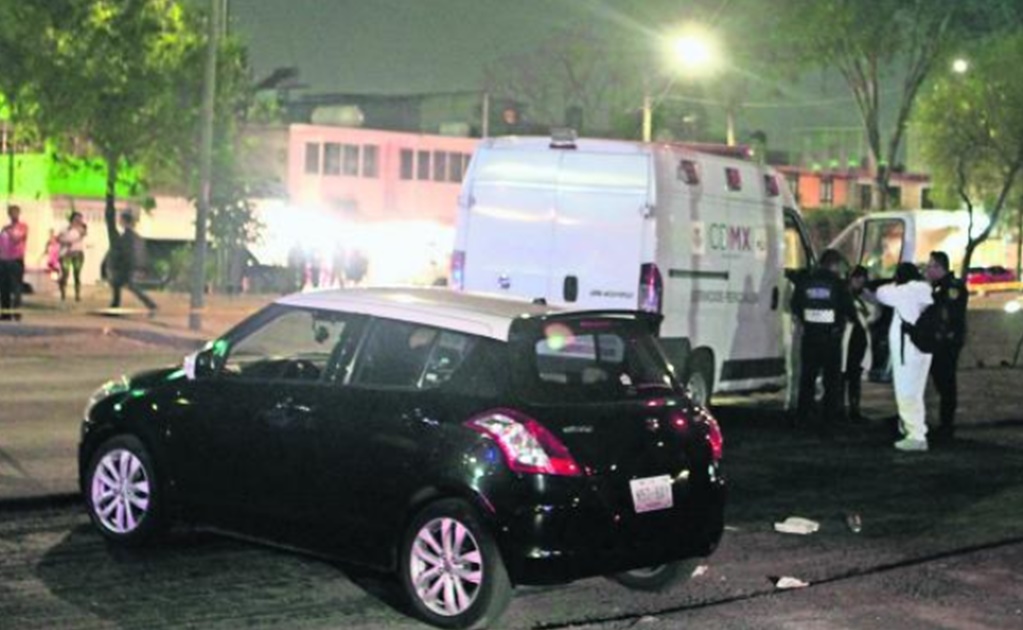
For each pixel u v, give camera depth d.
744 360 15.83
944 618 8.43
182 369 9.11
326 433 8.17
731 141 53.88
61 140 34.94
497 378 7.73
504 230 14.98
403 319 8.22
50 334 23.64
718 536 8.39
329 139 58.34
